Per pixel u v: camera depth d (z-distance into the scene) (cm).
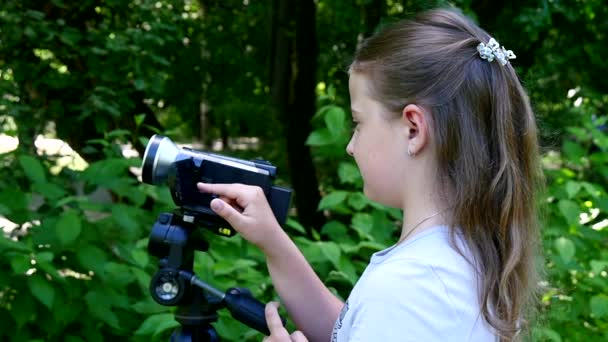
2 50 344
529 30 348
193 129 1091
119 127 388
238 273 197
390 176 110
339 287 209
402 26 114
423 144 106
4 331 194
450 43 109
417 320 96
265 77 707
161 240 126
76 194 244
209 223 125
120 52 350
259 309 128
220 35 645
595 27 446
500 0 376
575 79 456
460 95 106
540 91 433
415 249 104
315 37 596
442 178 106
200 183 123
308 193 600
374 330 98
